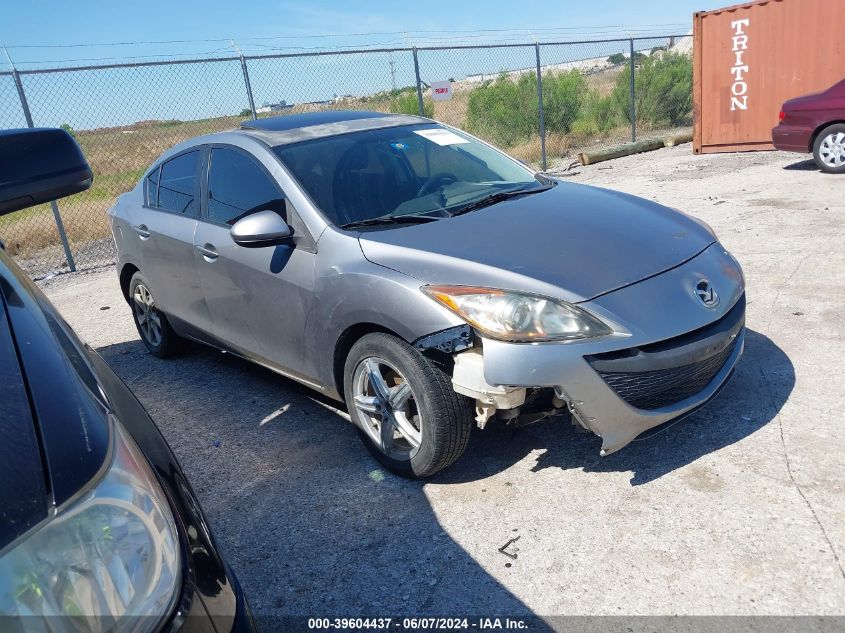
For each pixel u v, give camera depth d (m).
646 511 2.84
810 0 11.45
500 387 2.75
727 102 12.78
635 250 3.10
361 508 3.12
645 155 14.34
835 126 9.30
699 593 2.38
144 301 5.27
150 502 1.29
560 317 2.73
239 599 1.48
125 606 1.15
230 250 3.92
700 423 3.45
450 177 3.95
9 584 1.05
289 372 3.87
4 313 1.58
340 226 3.42
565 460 3.28
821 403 3.49
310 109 11.14
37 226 12.10
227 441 3.93
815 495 2.80
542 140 13.62
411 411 3.26
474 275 2.89
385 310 3.02
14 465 1.19
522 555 2.69
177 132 10.97
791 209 7.55
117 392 1.81
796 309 4.73
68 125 8.91
